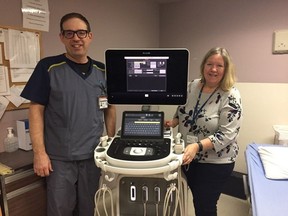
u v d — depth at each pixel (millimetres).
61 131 1491
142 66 1422
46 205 1619
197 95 1653
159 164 1187
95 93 1550
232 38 2713
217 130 1567
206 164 1620
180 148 1283
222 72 1526
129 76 1445
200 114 1604
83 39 1450
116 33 2619
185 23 3016
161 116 1457
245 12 2588
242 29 2637
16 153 1713
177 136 1378
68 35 1427
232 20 2682
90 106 1529
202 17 2877
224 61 1522
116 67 1433
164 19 3170
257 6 2510
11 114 1801
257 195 1473
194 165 1679
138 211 1729
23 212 1511
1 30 1677
